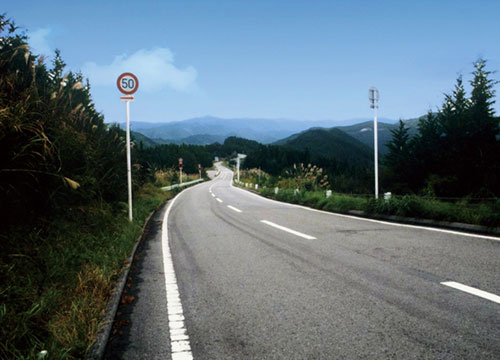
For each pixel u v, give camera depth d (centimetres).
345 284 400
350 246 609
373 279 414
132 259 555
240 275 458
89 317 295
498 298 336
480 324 281
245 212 1263
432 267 453
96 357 239
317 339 267
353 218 1009
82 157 612
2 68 515
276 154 12000
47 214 490
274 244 655
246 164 13162
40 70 652
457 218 771
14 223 413
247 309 337
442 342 254
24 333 248
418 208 876
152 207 1352
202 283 430
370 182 2861
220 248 640
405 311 314
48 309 303
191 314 330
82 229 571
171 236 798
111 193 830
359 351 246
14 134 388
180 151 10000
